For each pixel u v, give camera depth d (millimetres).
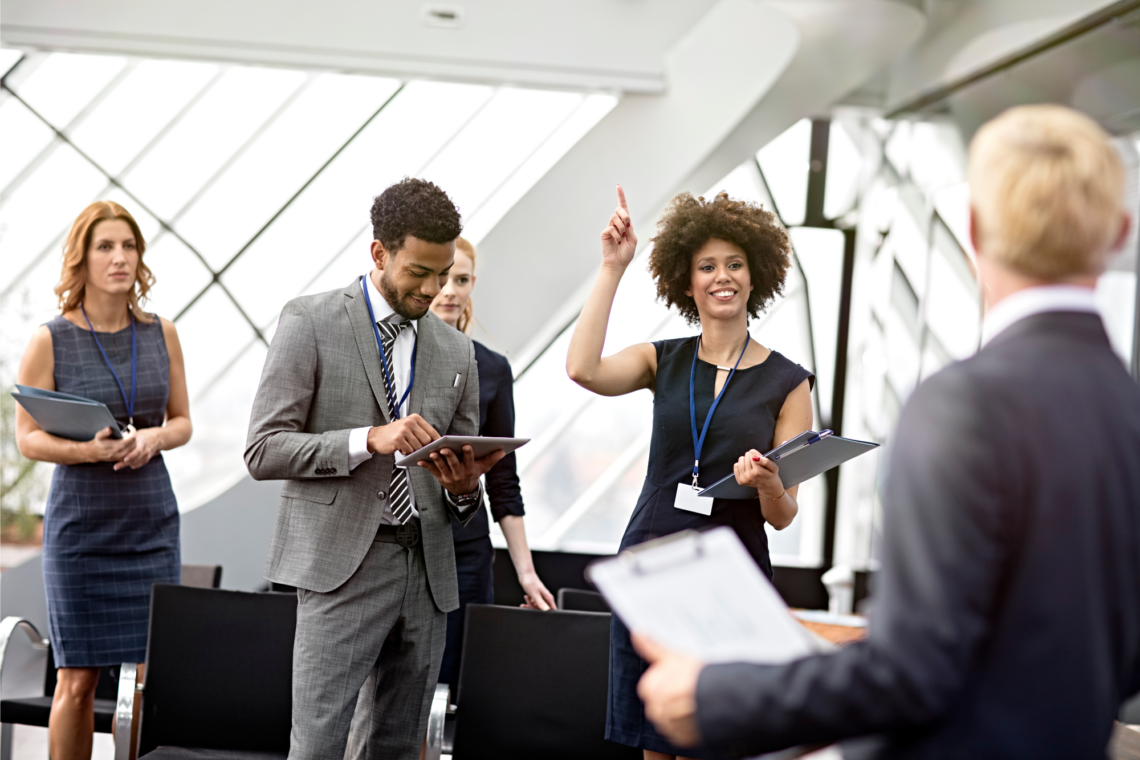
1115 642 1186
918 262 6766
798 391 2777
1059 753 1134
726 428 2699
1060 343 1229
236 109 6715
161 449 3736
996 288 1324
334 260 7121
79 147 6598
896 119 7137
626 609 1283
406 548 2691
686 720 1255
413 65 5816
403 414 2717
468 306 3947
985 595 1135
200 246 6992
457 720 3084
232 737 3166
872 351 7539
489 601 3734
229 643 3215
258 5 5688
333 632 2594
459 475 2498
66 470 3600
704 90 6094
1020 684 1144
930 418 1189
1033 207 1227
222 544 6008
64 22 5520
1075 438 1166
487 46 5887
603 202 6113
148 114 6629
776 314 8227
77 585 3566
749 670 1217
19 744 4855
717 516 2676
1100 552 1164
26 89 6332
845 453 2471
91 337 3693
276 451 2545
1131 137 4566
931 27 6441
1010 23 5551
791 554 8250
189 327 7094
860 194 7809
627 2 6008
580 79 5973
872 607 1210
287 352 2625
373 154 6914
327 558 2592
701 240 2848
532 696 3100
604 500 8281
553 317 6145
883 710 1136
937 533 1137
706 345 2863
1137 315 4215
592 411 8250
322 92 6727
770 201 8133
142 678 3637
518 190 6590
